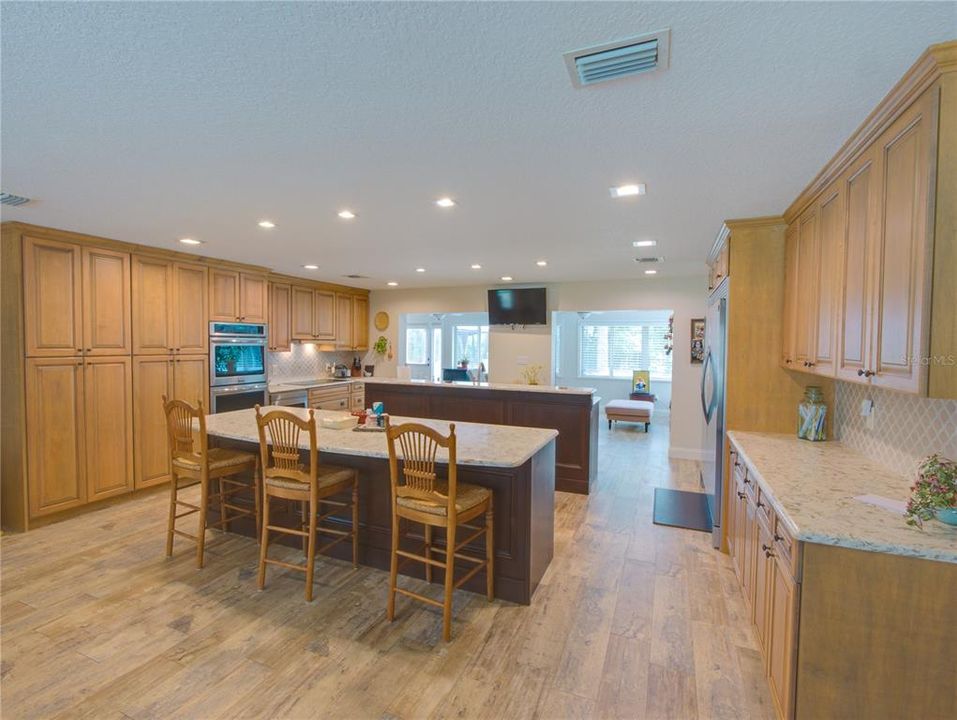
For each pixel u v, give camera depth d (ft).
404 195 9.05
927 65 4.56
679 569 10.24
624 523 12.85
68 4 3.81
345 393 23.08
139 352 14.12
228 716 6.22
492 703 6.47
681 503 14.42
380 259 16.24
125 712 6.27
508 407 16.06
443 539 9.64
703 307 19.97
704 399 14.19
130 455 13.94
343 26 4.15
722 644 7.72
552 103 5.51
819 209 7.93
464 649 7.58
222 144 6.72
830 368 7.32
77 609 8.60
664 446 22.79
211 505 12.22
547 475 10.15
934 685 4.95
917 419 6.80
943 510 5.23
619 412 26.81
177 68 4.82
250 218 10.80
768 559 6.68
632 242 13.17
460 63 4.73
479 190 8.71
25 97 5.39
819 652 5.28
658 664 7.25
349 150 6.91
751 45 4.39
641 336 32.60
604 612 8.62
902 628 5.01
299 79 5.02
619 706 6.43
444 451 8.84
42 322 11.98
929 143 4.62
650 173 7.77
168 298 14.89
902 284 5.14
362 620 8.34
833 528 5.30
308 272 19.48
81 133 6.35
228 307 16.85
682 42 4.36
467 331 35.32
